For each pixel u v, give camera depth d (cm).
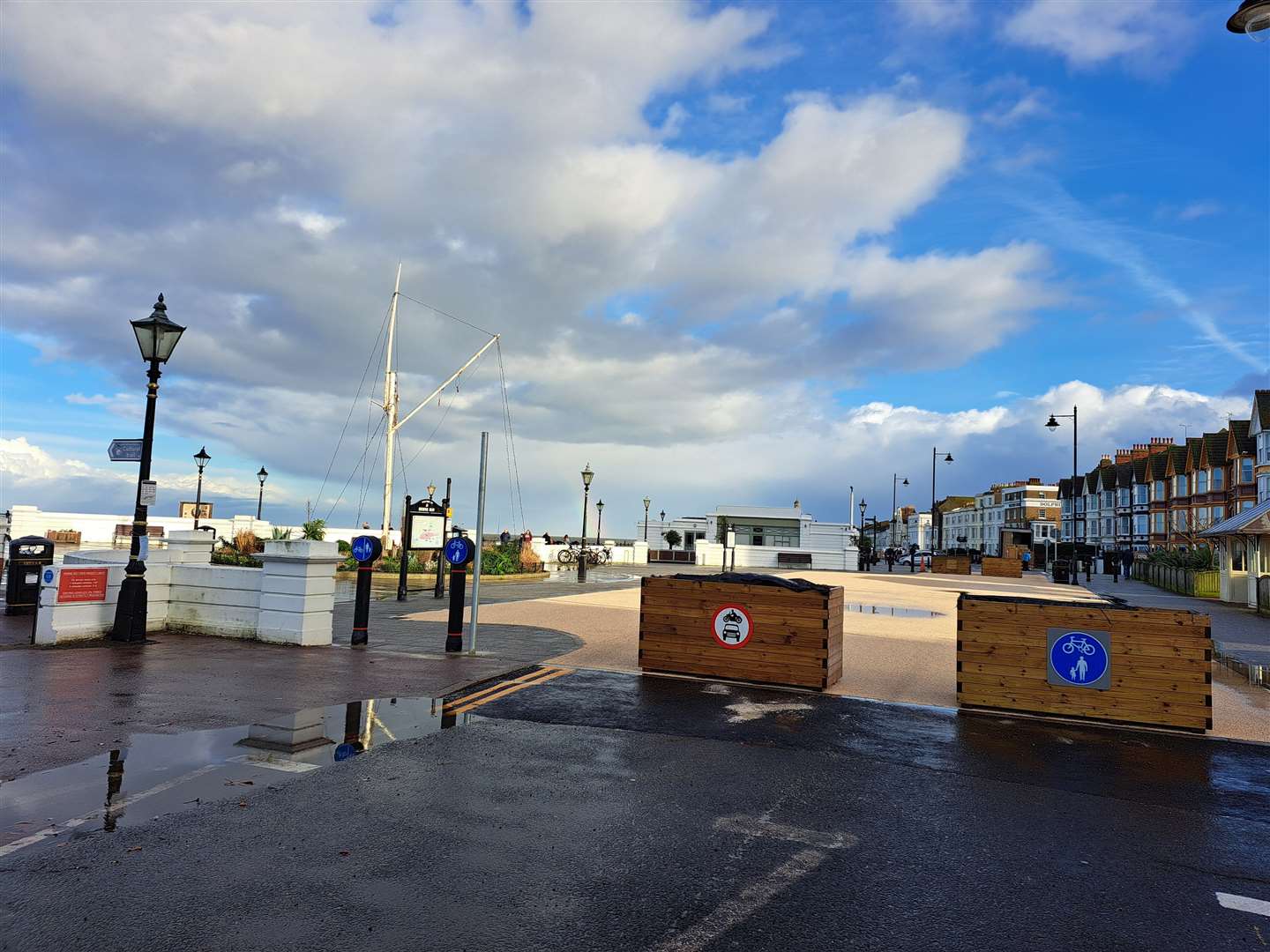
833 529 5669
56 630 1144
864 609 2044
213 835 479
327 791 564
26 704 784
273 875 427
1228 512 5875
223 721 745
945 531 14950
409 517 2005
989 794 607
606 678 1004
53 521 3494
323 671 996
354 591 2212
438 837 487
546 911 398
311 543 1193
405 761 641
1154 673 823
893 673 1100
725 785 608
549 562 4444
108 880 415
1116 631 838
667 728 775
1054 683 852
